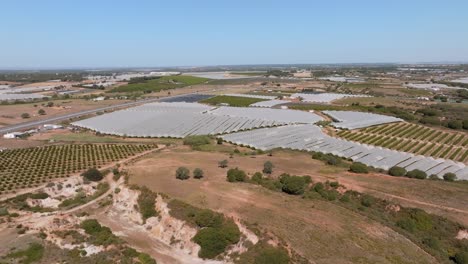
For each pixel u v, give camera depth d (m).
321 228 58.47
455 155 115.81
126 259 54.47
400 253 52.72
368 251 52.62
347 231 58.03
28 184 87.19
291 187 72.94
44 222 65.81
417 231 61.00
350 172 88.12
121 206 75.25
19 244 57.47
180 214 64.94
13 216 70.38
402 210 67.00
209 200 69.00
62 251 56.06
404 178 85.12
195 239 59.09
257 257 51.97
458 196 72.62
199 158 101.81
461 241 58.41
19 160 104.88
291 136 132.25
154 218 68.12
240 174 80.12
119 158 110.06
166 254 58.62
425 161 103.69
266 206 66.56
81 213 72.31
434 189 76.44
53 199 81.12
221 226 60.00
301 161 98.06
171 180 81.25
